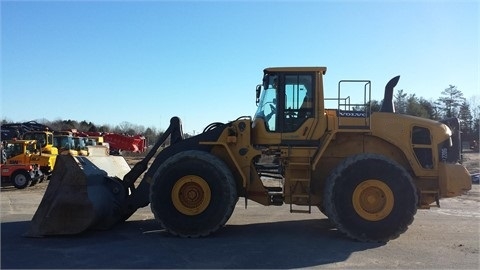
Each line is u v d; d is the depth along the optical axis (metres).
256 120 9.79
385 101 10.18
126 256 7.49
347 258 7.45
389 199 8.61
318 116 9.45
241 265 6.99
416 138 9.49
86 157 9.70
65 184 8.89
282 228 10.10
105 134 45.41
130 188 10.29
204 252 7.78
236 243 8.48
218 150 9.66
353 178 8.66
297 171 9.38
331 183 8.71
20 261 7.16
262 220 11.26
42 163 23.48
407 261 7.30
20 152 23.58
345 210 8.62
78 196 8.81
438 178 9.29
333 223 8.69
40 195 17.94
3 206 14.18
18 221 10.97
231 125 9.64
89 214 8.77
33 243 8.40
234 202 8.88
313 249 8.05
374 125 9.38
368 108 9.33
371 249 8.10
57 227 8.83
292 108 9.53
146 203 9.84
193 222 8.85
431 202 9.41
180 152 9.27
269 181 12.55
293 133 9.48
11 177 21.16
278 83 9.59
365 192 8.68
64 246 8.16
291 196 9.33
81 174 8.89
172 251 7.85
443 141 9.41
